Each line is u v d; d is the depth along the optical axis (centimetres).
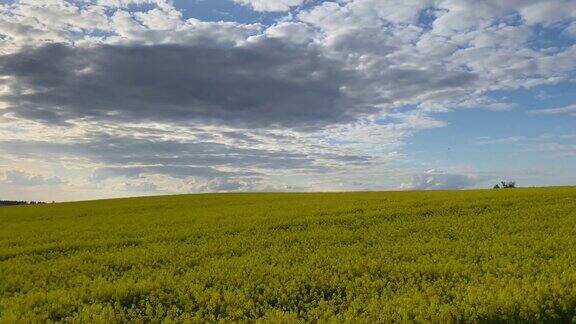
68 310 1399
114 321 1261
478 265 1669
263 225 3036
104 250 2516
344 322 1152
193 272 1809
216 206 4656
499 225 2580
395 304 1248
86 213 4619
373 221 2983
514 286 1298
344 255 2009
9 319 1267
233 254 2236
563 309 1154
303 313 1291
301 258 1994
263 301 1416
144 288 1590
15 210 5369
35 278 1919
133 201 5834
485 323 1116
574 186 5009
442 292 1364
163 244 2570
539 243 2002
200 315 1302
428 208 3369
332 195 5431
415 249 2031
